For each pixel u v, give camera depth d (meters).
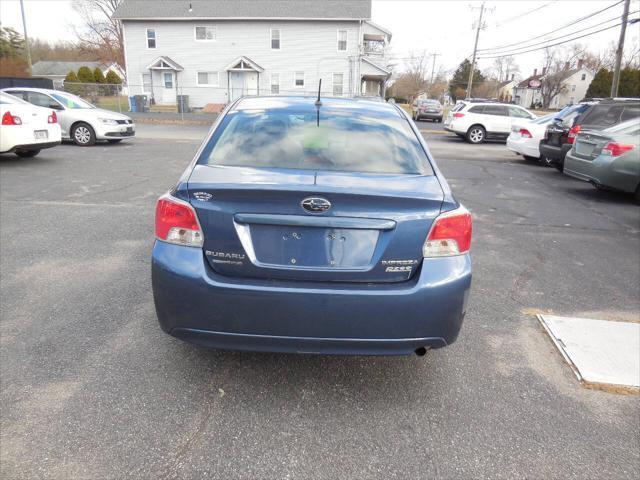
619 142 8.13
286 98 3.55
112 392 2.71
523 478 2.22
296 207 2.36
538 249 5.63
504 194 8.95
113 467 2.19
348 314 2.41
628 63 63.28
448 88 83.69
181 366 2.99
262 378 2.91
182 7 33.56
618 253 5.57
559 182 10.56
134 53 34.12
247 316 2.42
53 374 2.86
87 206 6.78
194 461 2.24
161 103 34.69
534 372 3.09
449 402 2.75
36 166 9.93
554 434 2.52
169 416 2.54
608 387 2.93
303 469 2.22
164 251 2.49
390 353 2.53
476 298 4.20
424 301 2.43
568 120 11.38
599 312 3.98
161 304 2.52
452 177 10.72
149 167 10.31
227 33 33.41
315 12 32.78
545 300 4.20
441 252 2.48
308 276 2.43
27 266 4.52
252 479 2.15
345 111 3.32
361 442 2.41
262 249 2.43
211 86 34.22
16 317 3.54
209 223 2.42
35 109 9.75
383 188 2.49
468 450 2.38
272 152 2.85
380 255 2.42
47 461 2.21
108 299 3.87
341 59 33.50
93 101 30.61
